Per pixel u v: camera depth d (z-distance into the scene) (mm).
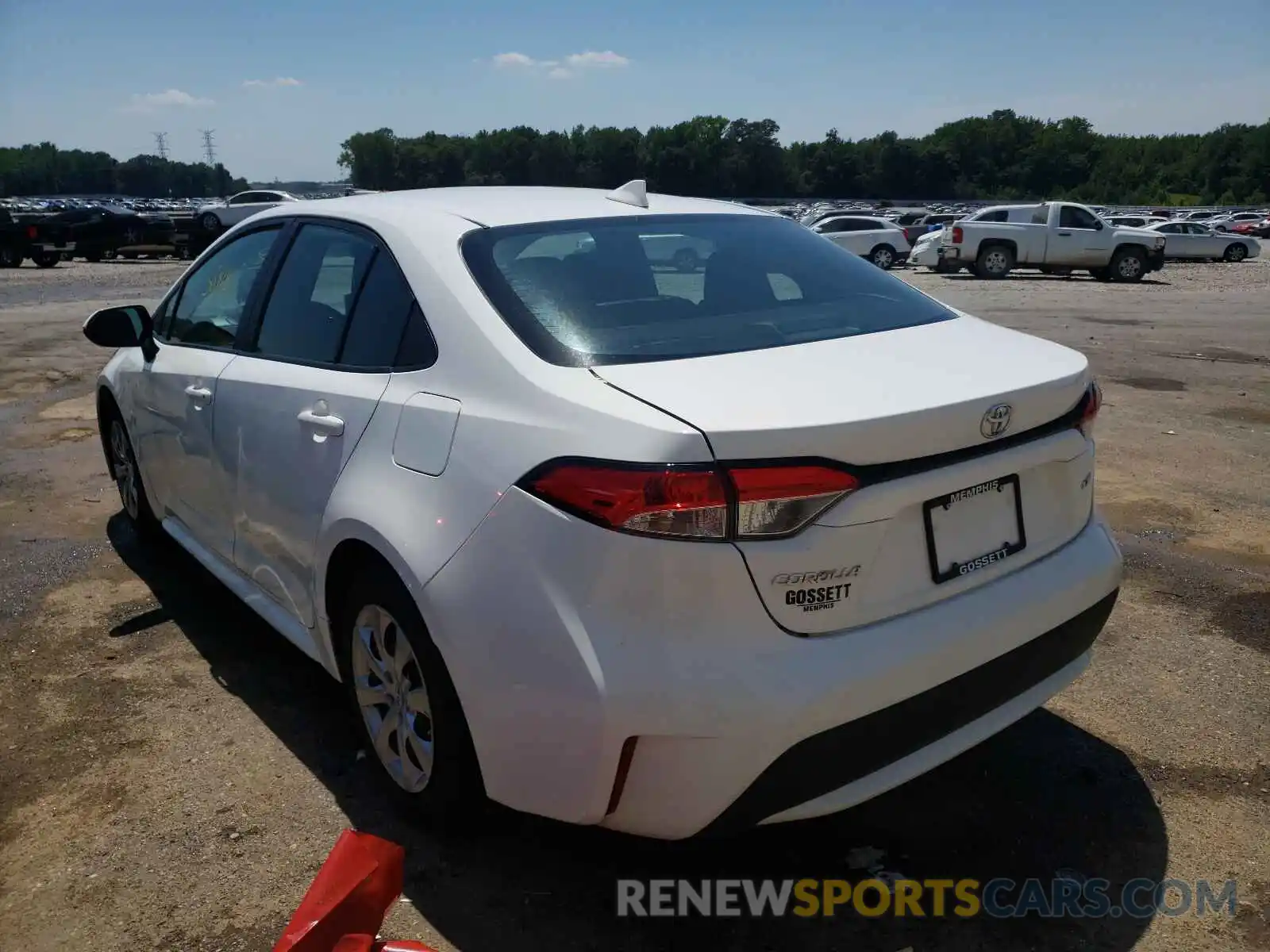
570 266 2713
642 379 2221
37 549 4770
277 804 2809
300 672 3574
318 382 2879
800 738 2027
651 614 2004
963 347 2617
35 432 7059
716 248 3045
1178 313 15070
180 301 4062
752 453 1973
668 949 2283
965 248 24234
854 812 2787
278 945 1711
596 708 2031
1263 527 4949
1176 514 5152
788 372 2285
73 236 28094
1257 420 7281
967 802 2822
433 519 2330
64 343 11211
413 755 2660
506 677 2164
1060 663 2609
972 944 2303
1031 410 2355
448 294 2586
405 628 2461
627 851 2619
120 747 3094
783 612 2033
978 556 2342
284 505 2963
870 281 3135
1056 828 2703
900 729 2184
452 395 2426
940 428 2152
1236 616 3945
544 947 2289
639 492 1975
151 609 4098
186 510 3887
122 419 4566
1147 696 3357
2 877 2523
